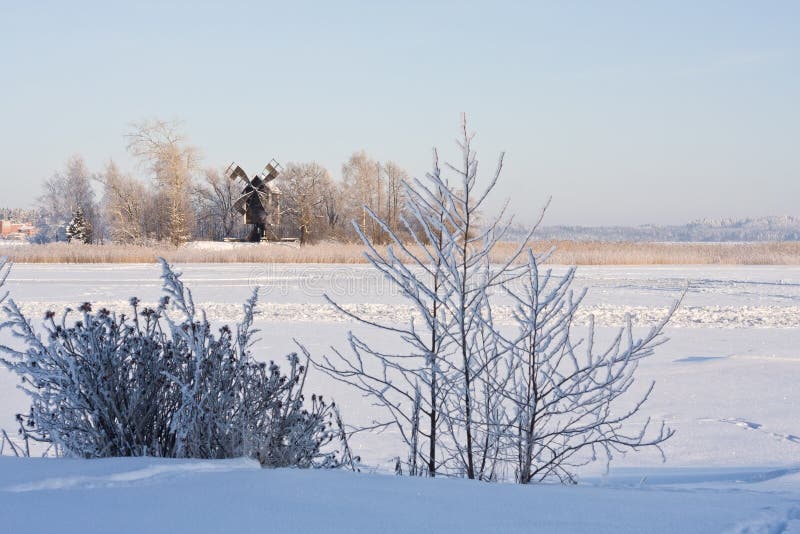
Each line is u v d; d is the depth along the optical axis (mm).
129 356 4098
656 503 2361
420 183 3758
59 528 2045
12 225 138125
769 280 29344
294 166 75125
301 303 18125
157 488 2488
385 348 10836
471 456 3965
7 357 9492
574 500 2393
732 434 5953
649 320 15109
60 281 25922
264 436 4035
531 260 3730
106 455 3703
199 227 91312
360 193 65500
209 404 3861
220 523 2092
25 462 2879
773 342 12070
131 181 65812
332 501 2332
